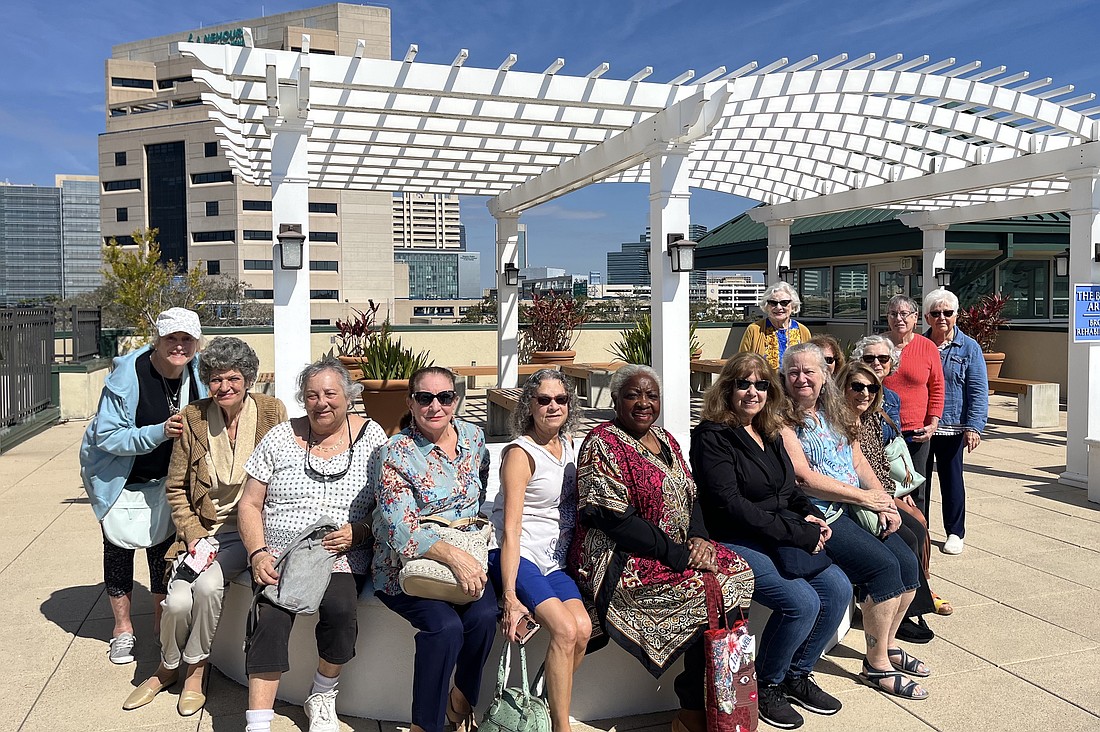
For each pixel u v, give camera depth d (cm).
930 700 341
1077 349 731
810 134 844
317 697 310
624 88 639
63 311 1242
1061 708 331
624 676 337
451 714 321
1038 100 719
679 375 681
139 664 373
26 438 985
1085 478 720
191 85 8275
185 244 7875
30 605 445
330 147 815
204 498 341
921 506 523
